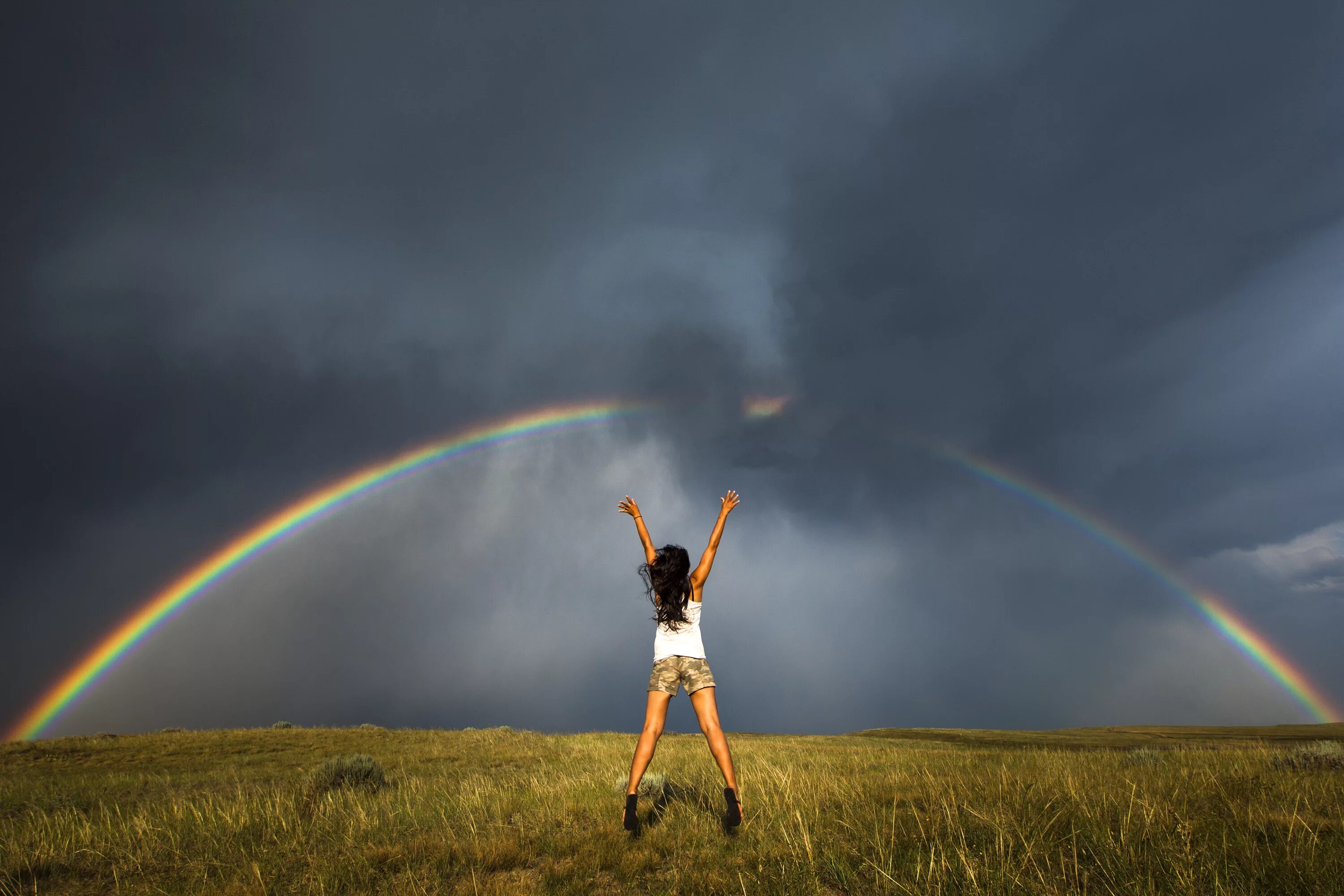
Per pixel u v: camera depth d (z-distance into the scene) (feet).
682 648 19.56
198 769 61.82
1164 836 16.71
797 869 15.53
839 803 22.65
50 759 70.79
